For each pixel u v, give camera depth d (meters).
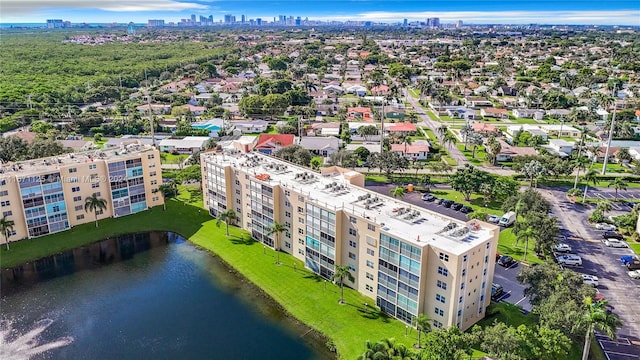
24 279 112.88
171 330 94.69
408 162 182.50
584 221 143.00
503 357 75.62
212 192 143.88
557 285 88.00
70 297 105.88
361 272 103.75
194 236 134.12
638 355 84.75
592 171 164.12
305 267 116.75
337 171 131.00
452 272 84.75
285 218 121.00
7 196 125.88
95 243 130.62
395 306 95.94
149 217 145.88
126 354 87.94
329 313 98.69
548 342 76.50
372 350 74.75
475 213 135.25
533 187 173.12
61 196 134.50
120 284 111.19
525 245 124.12
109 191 142.75
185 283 111.31
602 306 77.94
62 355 87.50
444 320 89.00
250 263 118.81
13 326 95.69
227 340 91.56
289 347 89.38
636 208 138.38
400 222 98.38
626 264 116.62
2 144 181.38
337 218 103.06
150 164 149.50
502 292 104.12
